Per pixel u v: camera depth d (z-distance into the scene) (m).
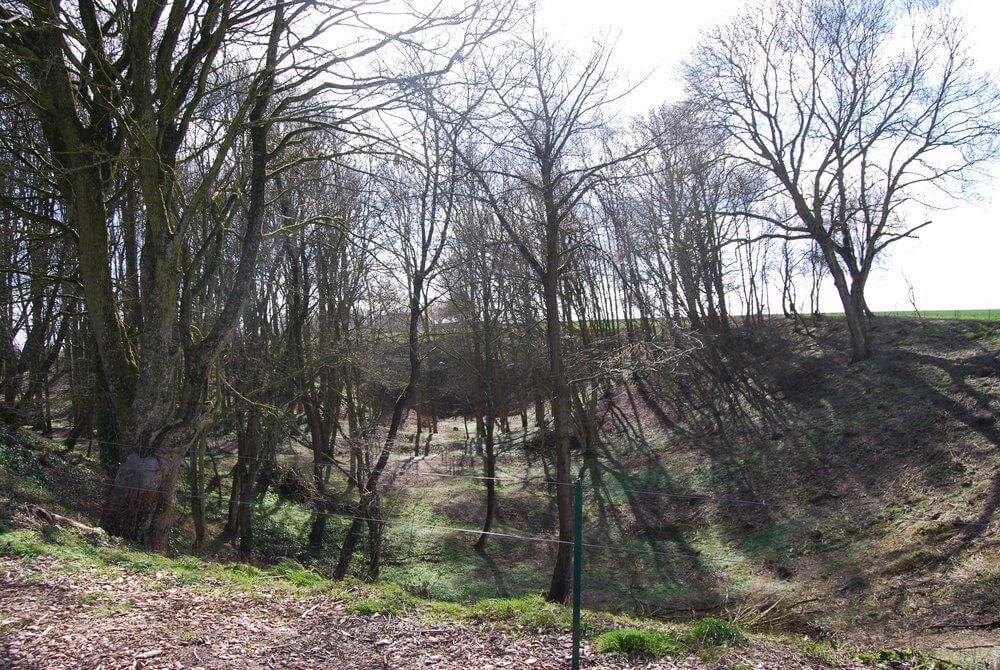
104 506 11.97
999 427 19.61
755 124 28.84
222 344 12.77
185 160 13.45
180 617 6.80
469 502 26.34
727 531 21.72
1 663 5.28
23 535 8.91
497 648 6.55
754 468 25.16
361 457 20.55
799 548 18.66
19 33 10.69
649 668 6.24
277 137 17.61
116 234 20.50
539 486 28.56
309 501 21.28
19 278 17.06
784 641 7.77
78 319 20.77
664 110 24.09
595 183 14.33
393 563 21.44
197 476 19.02
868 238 30.53
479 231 20.94
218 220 13.88
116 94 11.78
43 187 15.39
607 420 37.06
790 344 36.38
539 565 21.44
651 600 17.22
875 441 22.61
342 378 23.09
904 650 8.24
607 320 37.12
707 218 28.77
